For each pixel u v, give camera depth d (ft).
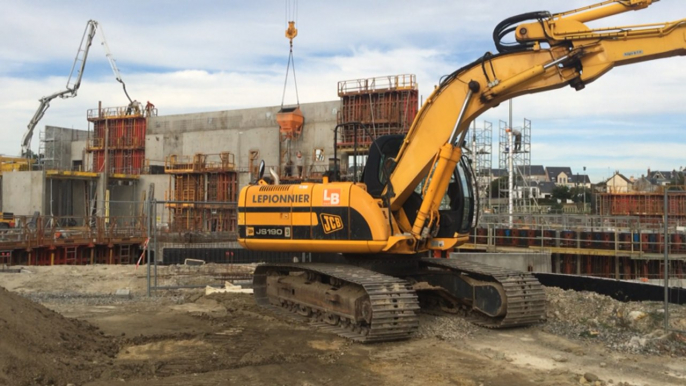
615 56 29.91
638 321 33.96
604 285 44.06
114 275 58.23
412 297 31.65
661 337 30.89
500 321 34.81
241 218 40.04
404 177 35.47
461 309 38.09
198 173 157.17
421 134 35.09
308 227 37.17
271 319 38.58
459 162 37.42
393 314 30.71
